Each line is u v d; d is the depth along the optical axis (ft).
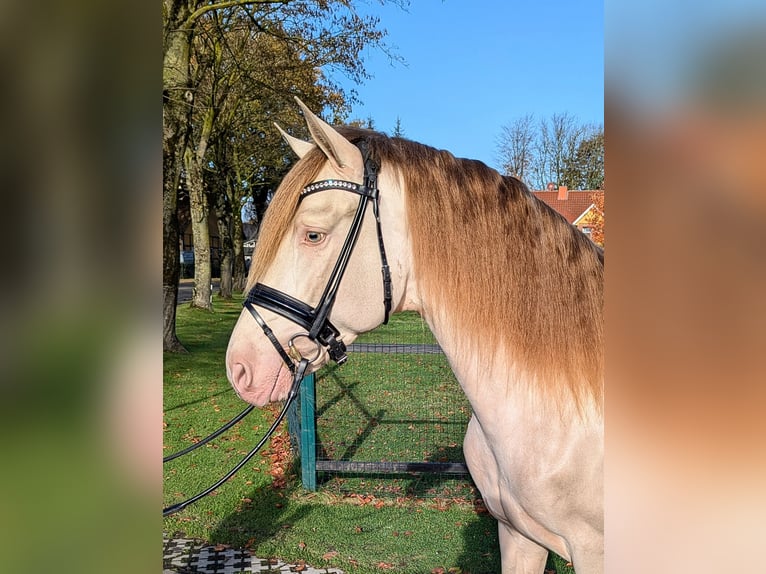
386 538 10.73
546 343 4.41
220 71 40.37
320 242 4.62
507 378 4.50
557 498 4.40
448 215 4.64
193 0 27.76
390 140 5.02
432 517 11.63
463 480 13.57
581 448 4.32
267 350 4.67
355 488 13.21
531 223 4.64
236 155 63.52
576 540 4.43
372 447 15.84
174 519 11.66
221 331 39.91
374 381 25.11
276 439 17.28
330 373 26.76
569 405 4.35
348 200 4.60
